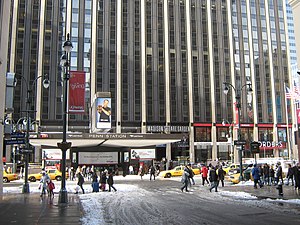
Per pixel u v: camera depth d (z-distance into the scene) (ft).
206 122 209.97
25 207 46.78
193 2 222.48
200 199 56.95
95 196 64.03
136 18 210.18
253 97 220.43
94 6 203.21
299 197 56.03
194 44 217.56
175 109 206.59
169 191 73.67
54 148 142.51
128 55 204.54
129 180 116.06
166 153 199.82
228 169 122.21
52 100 187.73
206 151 207.31
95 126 143.84
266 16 236.84
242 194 62.59
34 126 177.99
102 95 145.18
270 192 64.85
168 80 207.72
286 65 234.17
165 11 215.31
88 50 197.88
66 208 45.73
